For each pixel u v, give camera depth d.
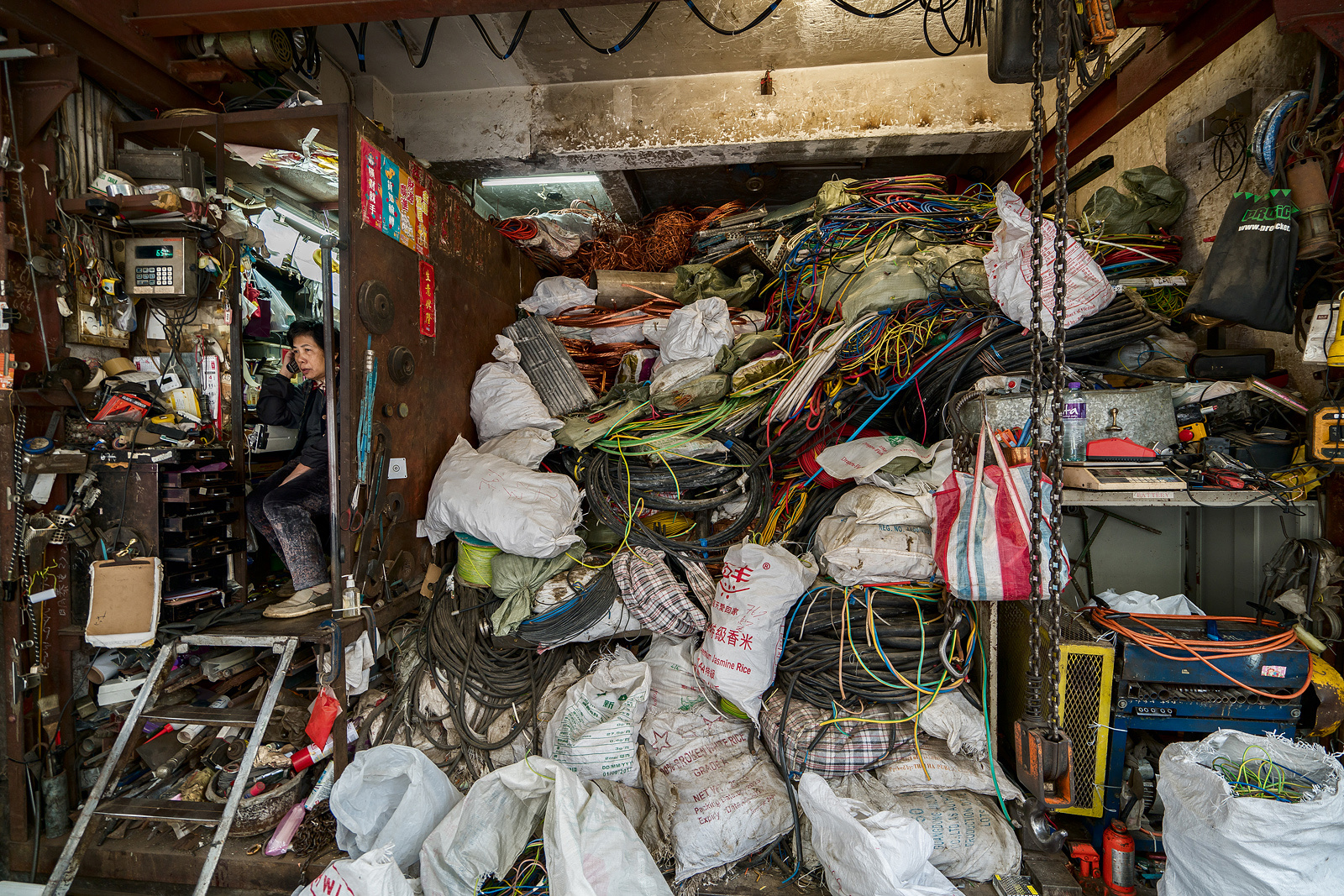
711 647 2.49
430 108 4.38
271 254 3.54
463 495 2.72
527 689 2.62
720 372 3.27
